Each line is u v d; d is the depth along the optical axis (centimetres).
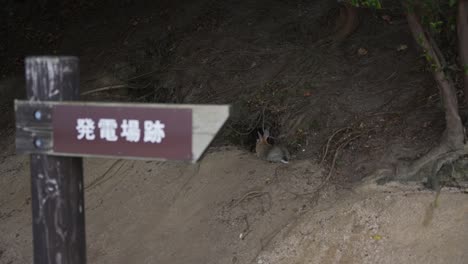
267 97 324
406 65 308
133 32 424
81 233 190
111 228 292
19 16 489
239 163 301
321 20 367
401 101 288
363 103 297
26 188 343
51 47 449
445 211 248
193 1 429
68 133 182
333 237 253
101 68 403
